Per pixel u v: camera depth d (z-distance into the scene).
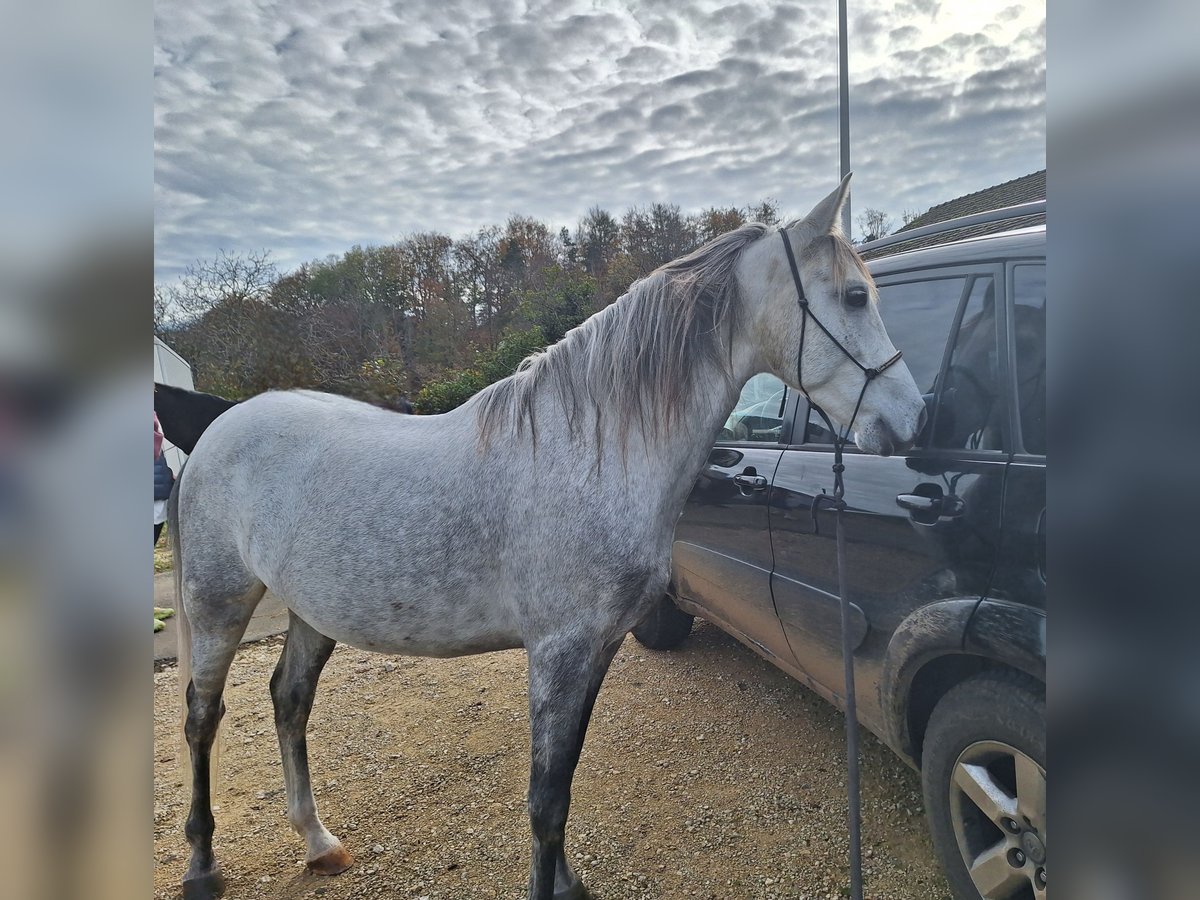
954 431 1.75
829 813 2.23
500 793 2.50
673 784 2.46
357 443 1.90
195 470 2.09
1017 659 1.45
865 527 1.94
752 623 2.62
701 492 2.93
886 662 1.84
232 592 2.07
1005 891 1.52
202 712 2.10
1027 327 1.61
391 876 2.08
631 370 1.71
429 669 3.77
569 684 1.63
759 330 1.80
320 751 2.89
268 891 2.05
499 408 1.81
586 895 1.92
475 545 1.73
